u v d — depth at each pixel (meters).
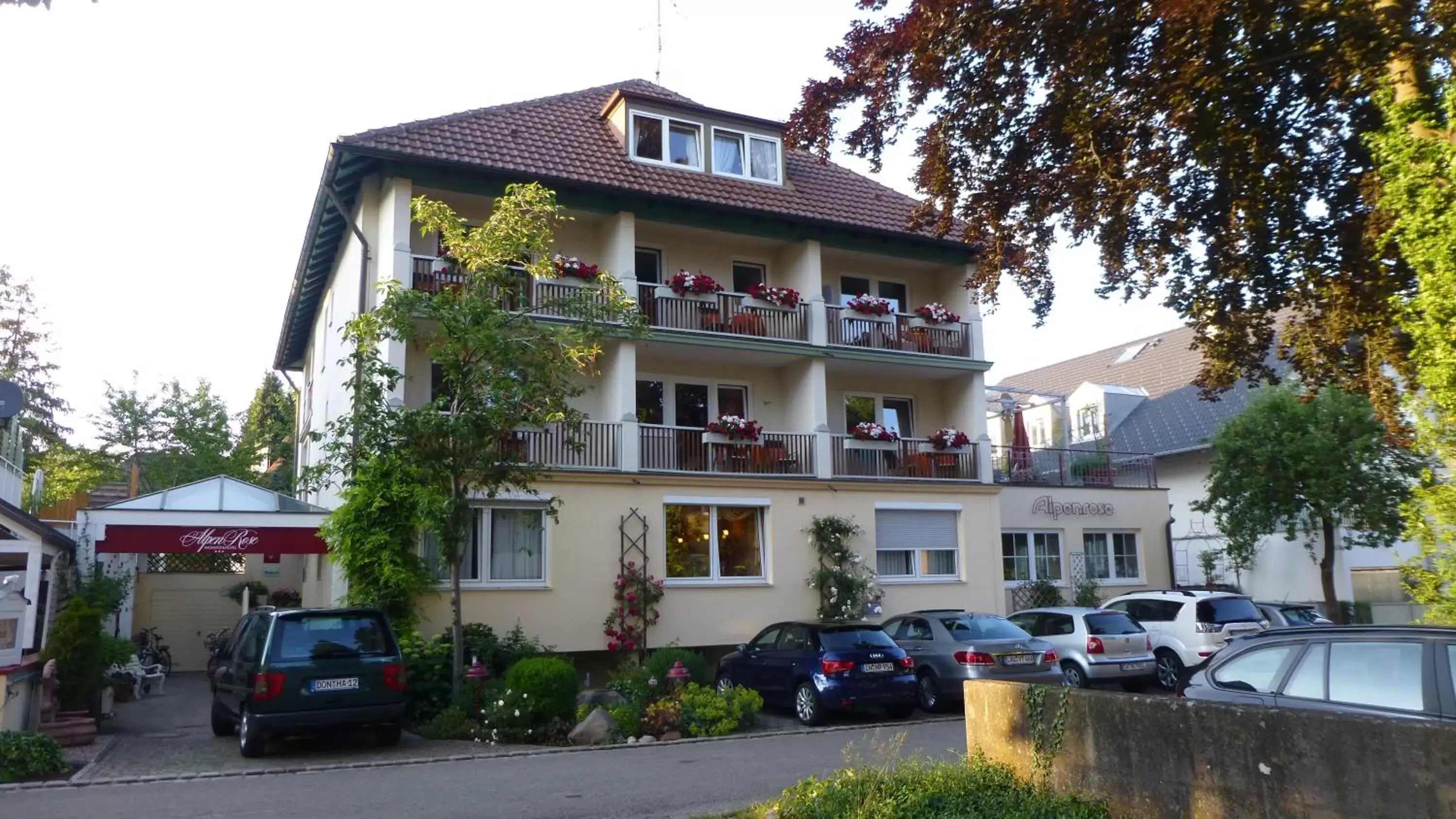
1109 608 20.36
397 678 12.78
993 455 27.78
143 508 17.58
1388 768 5.50
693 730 14.30
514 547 19.47
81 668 13.59
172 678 22.84
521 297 15.71
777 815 8.21
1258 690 7.29
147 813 9.12
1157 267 11.24
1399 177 7.73
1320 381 11.22
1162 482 33.31
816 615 21.78
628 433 20.66
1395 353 9.89
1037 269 11.62
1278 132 10.17
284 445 45.91
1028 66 10.40
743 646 17.81
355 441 15.43
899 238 24.25
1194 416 32.84
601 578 19.78
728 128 23.95
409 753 12.73
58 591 17.47
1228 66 9.57
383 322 14.67
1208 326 11.50
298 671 12.24
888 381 25.59
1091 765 7.31
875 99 10.82
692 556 21.12
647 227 22.47
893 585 22.84
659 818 8.87
